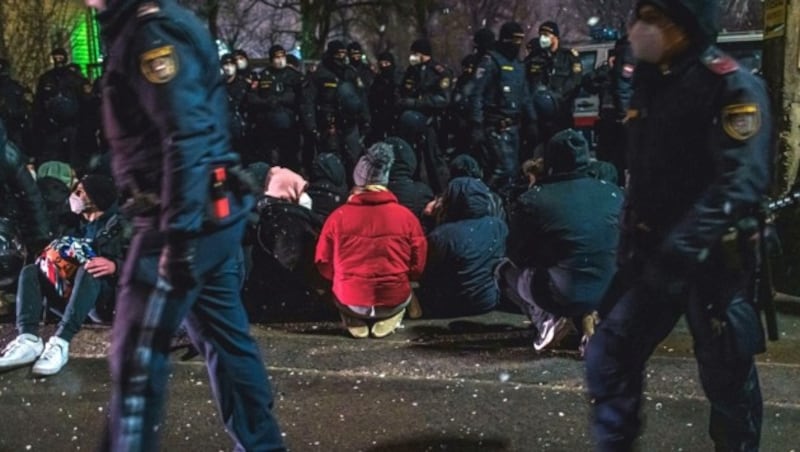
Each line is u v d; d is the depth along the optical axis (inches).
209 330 101.8
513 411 137.4
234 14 1019.9
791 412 132.8
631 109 97.0
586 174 156.8
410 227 173.3
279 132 350.0
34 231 165.9
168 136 87.3
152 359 91.9
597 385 99.3
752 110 86.8
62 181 216.1
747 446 102.1
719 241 91.5
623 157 318.7
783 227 195.5
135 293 92.4
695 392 140.8
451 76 321.7
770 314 101.7
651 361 154.6
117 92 90.5
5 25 542.9
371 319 174.6
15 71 550.9
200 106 88.7
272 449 105.8
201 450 125.9
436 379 151.2
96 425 134.6
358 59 383.2
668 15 89.0
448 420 134.8
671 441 125.1
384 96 345.7
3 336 177.2
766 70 199.0
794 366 150.9
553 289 153.6
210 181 91.2
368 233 171.5
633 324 95.7
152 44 86.4
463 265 183.6
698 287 94.0
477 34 302.0
